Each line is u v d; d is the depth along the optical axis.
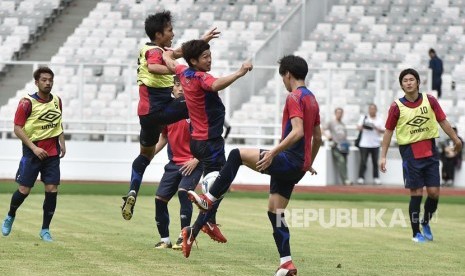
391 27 70.12
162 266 23.34
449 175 57.97
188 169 26.56
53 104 28.05
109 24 73.19
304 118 20.97
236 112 59.41
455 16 71.56
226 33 70.19
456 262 25.16
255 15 72.31
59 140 28.36
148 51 25.27
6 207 38.91
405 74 29.86
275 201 21.56
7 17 74.06
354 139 59.41
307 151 21.17
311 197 48.09
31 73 61.03
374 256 26.14
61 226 32.22
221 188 21.56
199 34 70.69
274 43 63.44
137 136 60.25
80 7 75.44
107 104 60.50
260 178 58.62
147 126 26.05
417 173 29.91
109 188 51.94
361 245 28.58
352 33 69.06
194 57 23.53
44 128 27.86
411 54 67.25
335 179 58.28
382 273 23.06
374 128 57.78
